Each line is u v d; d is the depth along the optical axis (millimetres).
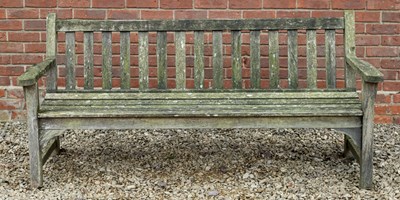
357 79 5180
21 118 5277
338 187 3852
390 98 5219
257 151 4598
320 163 4328
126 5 5082
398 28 5133
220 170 4188
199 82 4301
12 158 4449
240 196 3711
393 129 5125
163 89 4258
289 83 4277
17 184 3920
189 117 3721
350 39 4234
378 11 5105
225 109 3783
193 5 5082
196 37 4297
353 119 3715
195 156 4480
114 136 5000
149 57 5164
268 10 5078
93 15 5094
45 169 4199
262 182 3949
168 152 4586
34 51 5172
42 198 3676
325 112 3688
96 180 3998
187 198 3686
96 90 4207
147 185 3906
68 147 4711
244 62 5168
